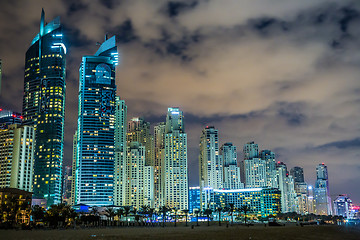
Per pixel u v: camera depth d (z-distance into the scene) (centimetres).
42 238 15612
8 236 16712
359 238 17612
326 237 18062
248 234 19712
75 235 17812
